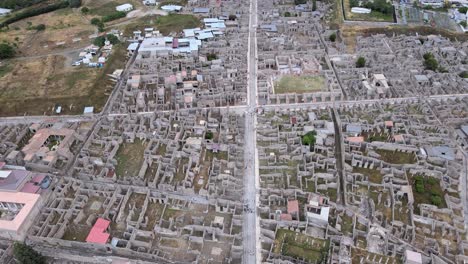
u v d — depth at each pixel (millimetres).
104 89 129625
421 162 97125
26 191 87125
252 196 89250
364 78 132375
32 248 76500
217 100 122812
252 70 141375
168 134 107312
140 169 96875
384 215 84500
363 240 79250
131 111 120062
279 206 86812
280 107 121125
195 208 87188
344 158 99312
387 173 94688
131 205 88000
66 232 82062
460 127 109688
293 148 102375
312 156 99250
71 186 92625
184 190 90250
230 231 80562
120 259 75875
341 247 76875
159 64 142250
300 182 91188
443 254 76500
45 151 100562
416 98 122625
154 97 126500
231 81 131500
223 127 111188
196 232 81500
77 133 108625
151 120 112875
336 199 88438
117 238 78750
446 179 93062
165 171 94812
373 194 89438
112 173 96125
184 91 126438
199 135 108312
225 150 103125
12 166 96438
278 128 109125
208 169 97062
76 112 119688
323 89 129500
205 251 77688
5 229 78312
